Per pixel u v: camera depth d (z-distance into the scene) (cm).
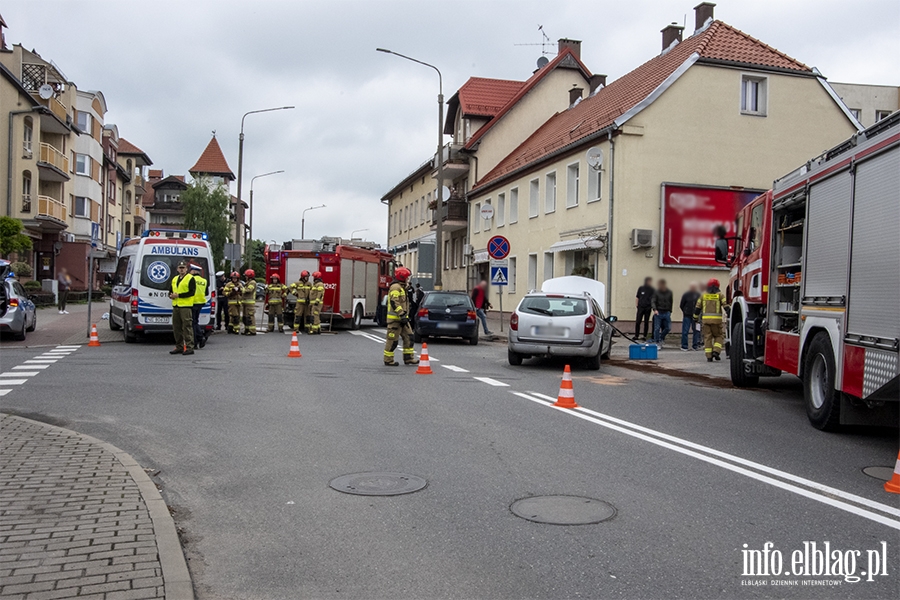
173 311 1680
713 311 1788
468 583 421
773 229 1090
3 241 3203
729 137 2602
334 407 1001
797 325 997
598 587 416
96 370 1340
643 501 579
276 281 2567
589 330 1538
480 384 1265
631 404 1084
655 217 2534
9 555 433
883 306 730
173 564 424
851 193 817
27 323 2108
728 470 681
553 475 658
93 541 457
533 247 3281
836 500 586
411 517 539
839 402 851
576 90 3909
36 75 4625
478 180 4047
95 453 687
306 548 477
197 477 646
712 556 463
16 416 877
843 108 2702
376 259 3023
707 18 3009
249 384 1202
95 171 5428
